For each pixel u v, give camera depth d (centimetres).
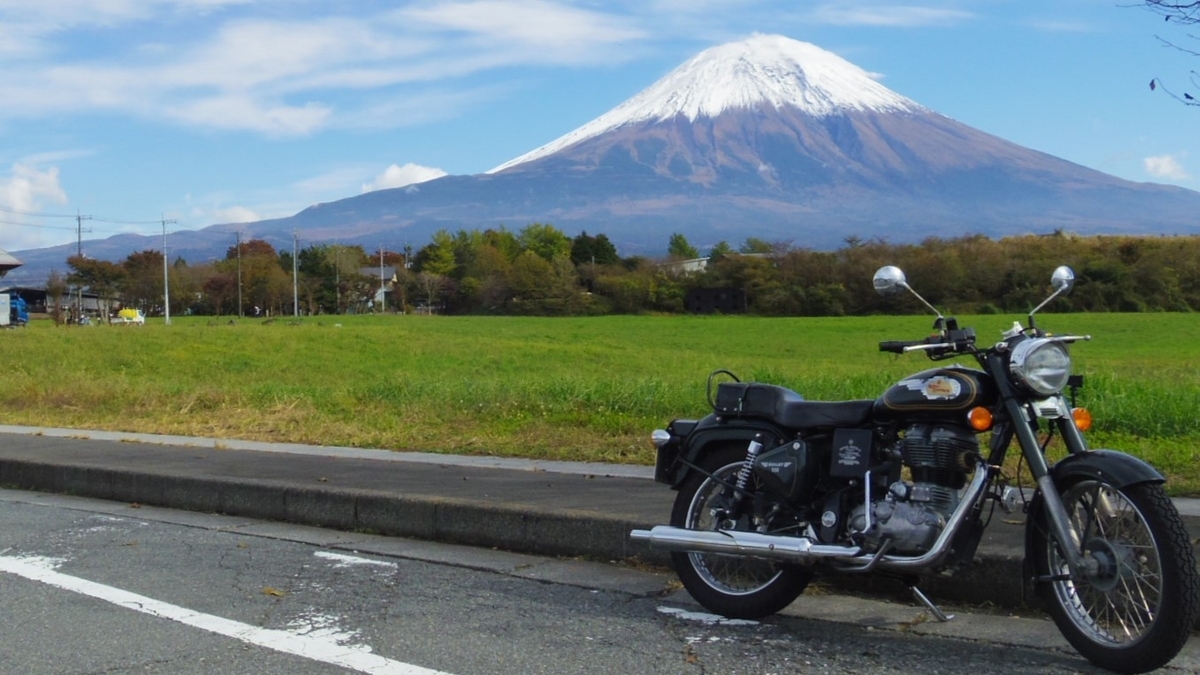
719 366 3078
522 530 663
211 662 449
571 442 1014
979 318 5488
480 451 994
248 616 516
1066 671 425
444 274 10781
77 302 7681
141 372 2838
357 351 3544
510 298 9731
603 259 11588
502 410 1238
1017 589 511
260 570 614
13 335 3631
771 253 8812
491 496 723
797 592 498
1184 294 6234
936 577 532
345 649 464
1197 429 901
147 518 790
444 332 5194
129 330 3938
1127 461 414
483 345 3850
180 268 10975
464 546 683
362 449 1051
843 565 472
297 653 459
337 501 749
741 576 532
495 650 462
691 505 532
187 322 6925
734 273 8562
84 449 1048
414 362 3241
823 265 7806
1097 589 420
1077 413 450
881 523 462
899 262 6975
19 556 652
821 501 496
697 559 523
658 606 533
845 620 503
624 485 774
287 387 1830
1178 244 6612
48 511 823
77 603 541
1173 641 398
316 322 6606
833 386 1276
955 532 446
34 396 1700
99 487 894
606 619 509
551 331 5578
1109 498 427
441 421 1216
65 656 459
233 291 10144
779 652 457
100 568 618
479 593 559
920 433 463
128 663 449
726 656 452
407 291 10556
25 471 948
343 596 554
